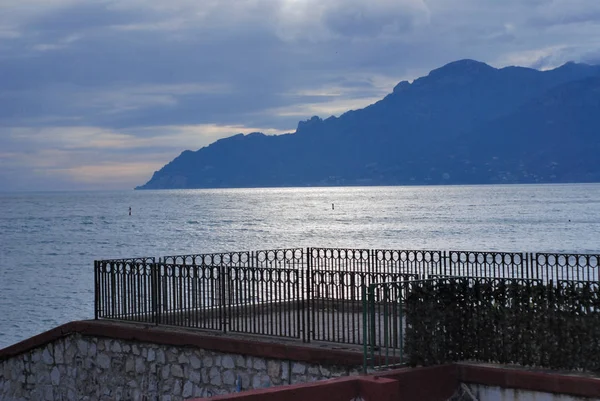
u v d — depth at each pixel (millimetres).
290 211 186750
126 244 93250
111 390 17547
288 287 15469
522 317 12195
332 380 11180
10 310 43094
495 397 11938
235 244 90000
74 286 53250
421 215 149625
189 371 16188
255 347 15094
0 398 19688
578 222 113062
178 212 194125
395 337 12898
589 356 11539
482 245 77375
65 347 18484
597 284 11656
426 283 12555
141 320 18062
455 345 12688
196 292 18359
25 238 107812
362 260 24625
